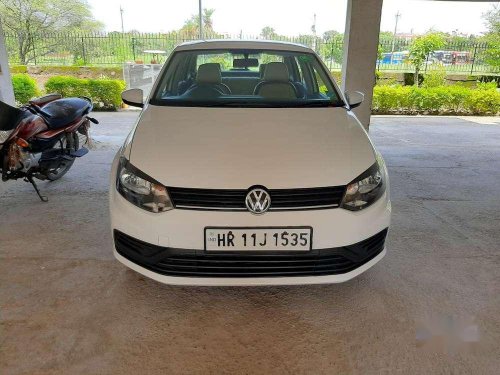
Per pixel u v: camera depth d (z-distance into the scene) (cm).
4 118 301
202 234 171
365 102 530
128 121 774
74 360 163
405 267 239
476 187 396
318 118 227
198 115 225
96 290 210
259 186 169
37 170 326
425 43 1241
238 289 213
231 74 299
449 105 1006
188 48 292
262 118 222
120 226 184
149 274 181
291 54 293
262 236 171
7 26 1495
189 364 163
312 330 184
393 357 168
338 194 177
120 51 1365
